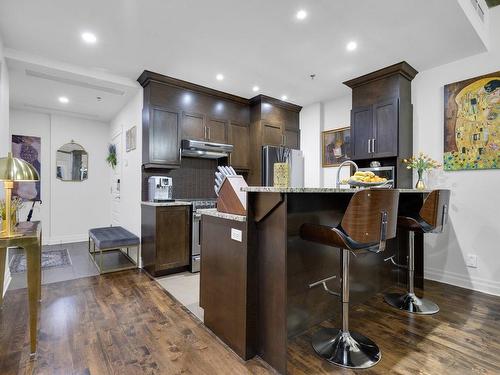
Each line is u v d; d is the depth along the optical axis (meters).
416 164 3.12
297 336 1.94
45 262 3.81
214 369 1.59
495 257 2.78
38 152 4.92
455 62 3.09
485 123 2.85
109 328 2.05
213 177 4.56
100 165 5.56
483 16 2.74
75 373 1.55
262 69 3.35
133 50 2.92
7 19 2.37
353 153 3.64
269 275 1.64
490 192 2.82
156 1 2.15
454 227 3.04
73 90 3.81
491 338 1.91
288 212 1.86
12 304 2.45
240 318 1.71
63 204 5.16
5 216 1.85
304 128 4.83
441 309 2.38
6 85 2.96
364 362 1.62
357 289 2.46
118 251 4.45
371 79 3.47
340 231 1.60
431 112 3.25
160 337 1.93
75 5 2.20
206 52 2.95
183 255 3.42
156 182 3.49
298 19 2.37
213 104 4.14
